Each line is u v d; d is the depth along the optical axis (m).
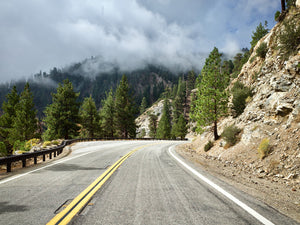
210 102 15.46
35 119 33.00
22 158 8.60
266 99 11.30
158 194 4.21
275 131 8.80
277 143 8.00
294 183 5.57
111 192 4.36
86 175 6.29
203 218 3.00
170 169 7.36
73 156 12.49
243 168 8.17
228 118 16.89
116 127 52.19
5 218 3.02
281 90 10.29
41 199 3.93
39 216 3.08
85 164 8.77
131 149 17.61
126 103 52.66
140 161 9.61
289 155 6.85
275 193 4.58
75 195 4.16
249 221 2.91
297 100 8.69
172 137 65.44
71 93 35.34
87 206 3.49
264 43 16.64
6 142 29.12
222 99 15.78
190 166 8.14
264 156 7.99
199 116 16.27
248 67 18.80
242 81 18.92
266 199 4.02
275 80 11.44
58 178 5.95
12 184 5.28
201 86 16.80
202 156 13.22
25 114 31.52
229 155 10.54
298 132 7.41
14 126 29.55
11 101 32.53
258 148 8.82
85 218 2.98
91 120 46.41
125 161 9.58
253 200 3.89
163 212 3.23
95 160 10.12
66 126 34.28
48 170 7.45
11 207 3.50
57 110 33.88
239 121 13.20
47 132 37.84
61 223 2.81
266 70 13.91
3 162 7.20
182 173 6.57
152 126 87.19
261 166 7.50
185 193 4.29
